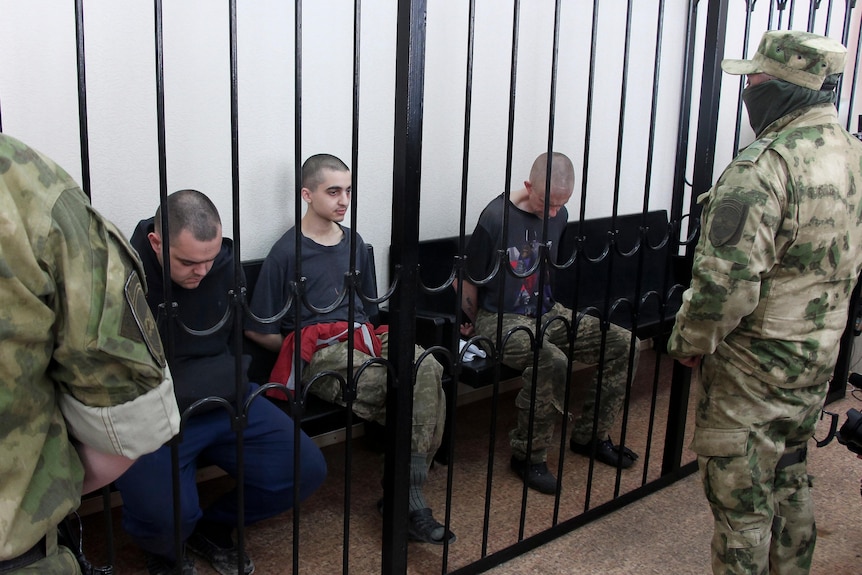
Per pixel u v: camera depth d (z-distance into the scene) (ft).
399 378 6.21
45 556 3.32
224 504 7.09
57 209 3.02
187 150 7.95
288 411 7.86
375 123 9.39
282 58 8.43
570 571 7.41
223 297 6.89
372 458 9.62
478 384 8.75
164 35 7.54
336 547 7.65
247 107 8.27
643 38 12.11
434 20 9.46
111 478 3.67
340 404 7.83
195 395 6.37
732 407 5.89
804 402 5.96
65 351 3.09
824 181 5.53
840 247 5.72
